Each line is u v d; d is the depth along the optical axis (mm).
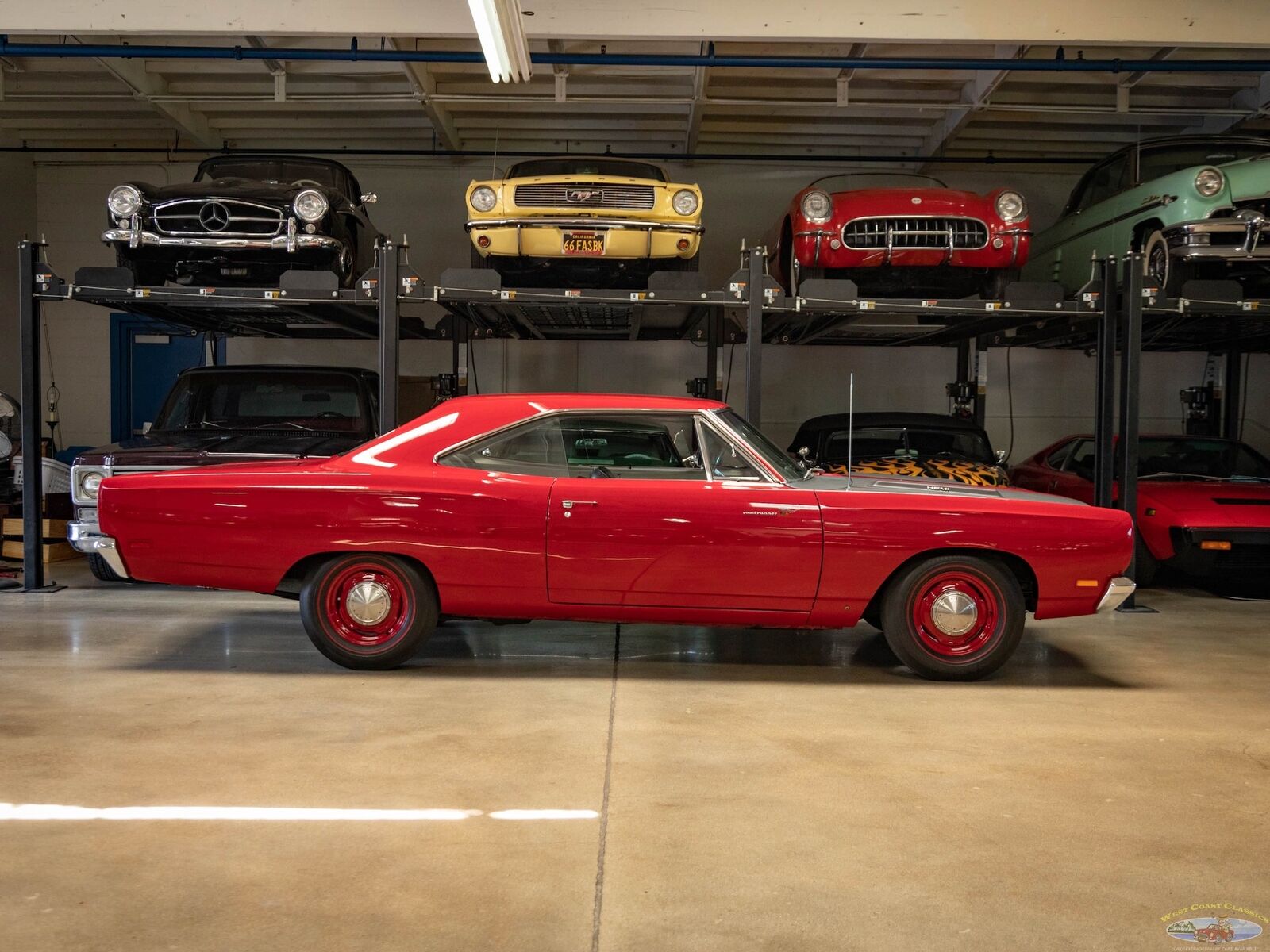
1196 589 8070
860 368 12211
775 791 3150
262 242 7062
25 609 6445
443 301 7051
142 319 12406
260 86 10312
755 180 12133
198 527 4574
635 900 2373
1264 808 3047
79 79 10078
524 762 3406
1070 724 3990
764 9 7375
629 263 7582
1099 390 7387
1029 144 11562
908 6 7355
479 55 8695
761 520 4504
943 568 4629
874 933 2229
